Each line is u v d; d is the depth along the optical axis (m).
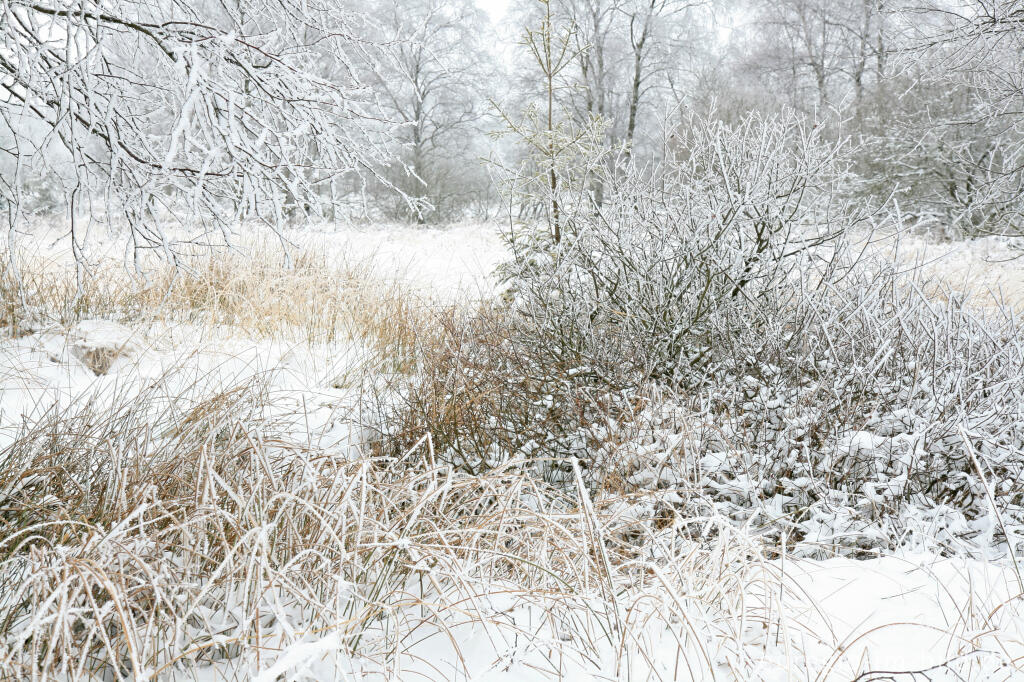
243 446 2.76
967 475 2.77
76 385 3.80
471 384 3.97
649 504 2.72
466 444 3.65
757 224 4.13
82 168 2.83
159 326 4.86
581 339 4.07
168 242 3.15
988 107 8.71
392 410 3.87
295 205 3.19
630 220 4.25
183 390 3.52
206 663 1.84
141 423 3.11
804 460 3.03
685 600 1.91
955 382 3.03
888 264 3.84
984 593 2.19
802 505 2.88
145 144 3.25
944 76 8.24
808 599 2.19
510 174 4.86
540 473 3.33
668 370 3.84
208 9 3.88
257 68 3.16
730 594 2.07
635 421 3.28
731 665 1.77
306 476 2.37
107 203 3.24
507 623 1.94
